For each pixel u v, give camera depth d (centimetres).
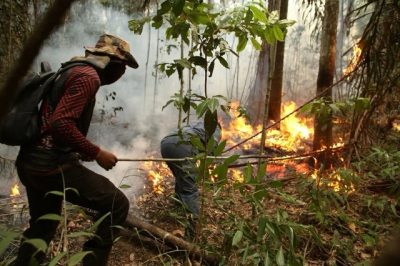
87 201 218
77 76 204
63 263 247
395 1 321
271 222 205
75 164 214
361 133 375
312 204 310
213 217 307
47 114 206
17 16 356
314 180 354
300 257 232
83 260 223
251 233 220
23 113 202
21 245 217
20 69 42
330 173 402
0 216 305
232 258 249
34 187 212
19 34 355
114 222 224
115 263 269
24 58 41
